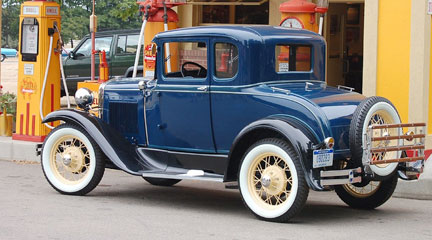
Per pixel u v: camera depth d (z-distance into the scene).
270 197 7.94
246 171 7.95
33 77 12.46
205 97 8.52
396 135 7.93
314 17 11.55
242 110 8.25
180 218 8.08
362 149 7.70
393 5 10.59
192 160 8.76
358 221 8.08
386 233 7.45
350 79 15.16
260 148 7.79
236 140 7.91
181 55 9.34
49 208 8.45
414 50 10.41
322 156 7.51
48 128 12.55
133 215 8.18
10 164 12.17
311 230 7.50
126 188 10.18
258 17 14.61
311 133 7.65
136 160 9.12
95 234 7.18
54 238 7.00
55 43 12.50
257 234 7.27
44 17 12.34
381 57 10.74
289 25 11.55
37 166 11.98
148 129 9.12
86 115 9.27
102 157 9.16
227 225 7.70
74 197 9.23
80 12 33.47
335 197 9.84
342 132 7.83
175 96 8.80
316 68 8.91
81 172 9.34
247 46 8.22
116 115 9.44
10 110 14.96
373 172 7.77
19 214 8.08
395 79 10.63
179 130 8.83
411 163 8.35
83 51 19.14
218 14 14.89
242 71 8.24
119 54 18.59
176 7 15.04
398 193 9.77
